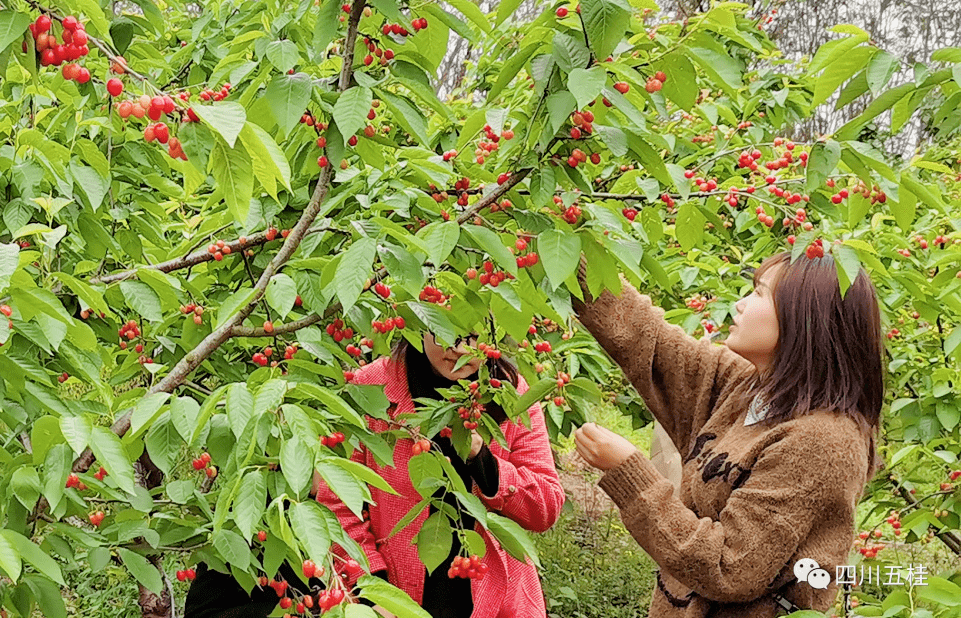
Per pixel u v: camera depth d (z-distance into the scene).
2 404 1.90
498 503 2.35
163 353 2.77
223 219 2.39
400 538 2.36
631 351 2.51
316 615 1.89
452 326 1.96
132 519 2.03
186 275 2.70
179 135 1.32
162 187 2.62
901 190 2.04
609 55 1.61
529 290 2.04
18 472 1.60
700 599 2.09
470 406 2.22
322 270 1.88
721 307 3.49
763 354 2.15
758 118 4.45
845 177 2.25
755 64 5.45
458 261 2.08
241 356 3.29
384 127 2.87
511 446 2.60
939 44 10.66
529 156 1.82
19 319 1.72
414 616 1.25
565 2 1.72
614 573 5.87
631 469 2.01
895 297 3.39
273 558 1.78
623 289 2.57
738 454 2.07
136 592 5.19
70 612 5.02
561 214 1.96
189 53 3.73
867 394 2.06
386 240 1.85
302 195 2.45
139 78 1.30
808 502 1.89
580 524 6.61
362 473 1.43
